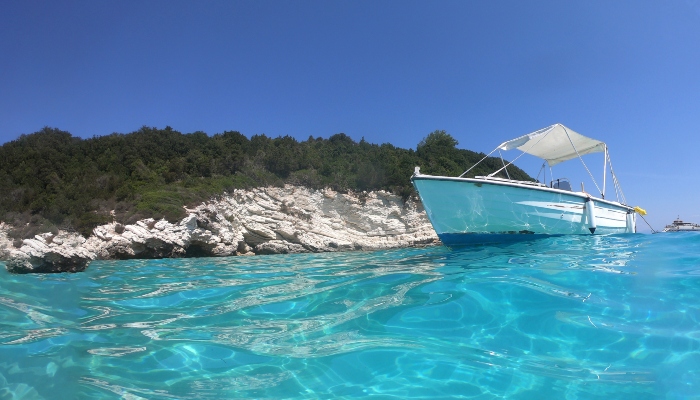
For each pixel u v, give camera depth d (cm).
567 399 272
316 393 287
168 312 516
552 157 1357
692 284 507
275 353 361
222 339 400
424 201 1052
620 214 1228
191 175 2933
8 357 351
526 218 1055
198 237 2244
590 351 342
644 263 659
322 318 458
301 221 2802
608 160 1253
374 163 3347
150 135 3381
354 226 3016
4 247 1659
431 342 372
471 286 535
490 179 1027
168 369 330
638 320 401
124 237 2039
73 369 329
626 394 276
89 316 498
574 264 670
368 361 337
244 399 279
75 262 1033
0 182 2459
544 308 442
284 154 3338
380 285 601
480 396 278
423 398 276
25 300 575
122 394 286
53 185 2523
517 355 341
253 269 1076
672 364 314
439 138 4512
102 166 2869
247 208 2734
